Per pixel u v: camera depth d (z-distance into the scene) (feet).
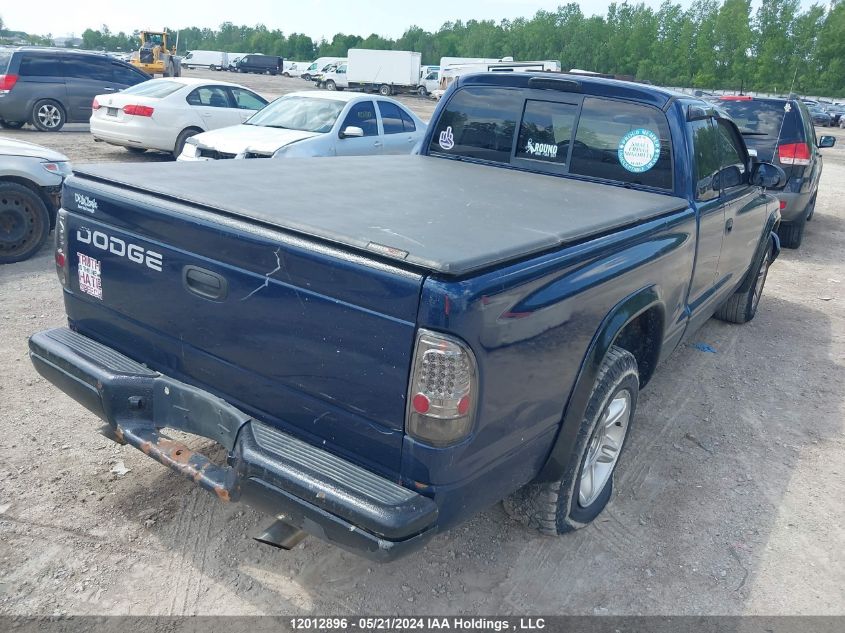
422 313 6.82
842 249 33.78
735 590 10.11
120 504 10.93
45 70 50.70
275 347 8.03
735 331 21.44
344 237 7.39
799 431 15.15
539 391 8.23
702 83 312.91
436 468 7.16
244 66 235.20
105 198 9.51
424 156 16.43
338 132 31.07
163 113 40.16
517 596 9.71
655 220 10.95
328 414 7.79
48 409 13.57
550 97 14.43
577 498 10.42
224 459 12.21
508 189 12.20
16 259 22.67
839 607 9.89
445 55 445.78
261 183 10.60
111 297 9.84
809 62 293.23
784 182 15.72
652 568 10.46
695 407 16.01
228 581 9.55
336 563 10.09
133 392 9.27
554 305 8.00
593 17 362.12
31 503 10.75
